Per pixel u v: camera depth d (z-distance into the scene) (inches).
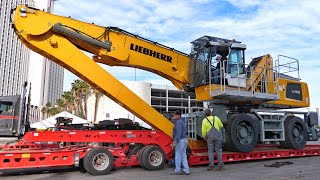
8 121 554.3
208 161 400.2
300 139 493.4
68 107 2561.5
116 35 377.1
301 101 510.3
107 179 300.0
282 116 485.1
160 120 379.2
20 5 323.6
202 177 311.3
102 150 333.1
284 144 487.8
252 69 439.8
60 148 355.3
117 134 367.2
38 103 4596.5
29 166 309.4
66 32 332.2
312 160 455.5
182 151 332.8
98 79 344.2
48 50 327.0
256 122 443.5
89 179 300.2
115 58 373.4
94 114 2113.7
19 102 565.6
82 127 452.4
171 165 386.6
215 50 429.1
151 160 362.0
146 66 399.2
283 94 486.6
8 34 3949.3
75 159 327.6
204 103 462.6
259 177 306.7
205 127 365.7
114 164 350.0
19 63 4239.7
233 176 316.2
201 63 430.6
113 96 351.3
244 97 423.8
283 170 353.4
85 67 339.3
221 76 406.9
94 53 366.9
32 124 722.2
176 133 334.6
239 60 441.7
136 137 373.7
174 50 427.2
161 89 2588.6
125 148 382.0
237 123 420.5
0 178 305.3
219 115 415.8
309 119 535.2
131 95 361.4
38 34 321.1
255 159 446.3
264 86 450.9
